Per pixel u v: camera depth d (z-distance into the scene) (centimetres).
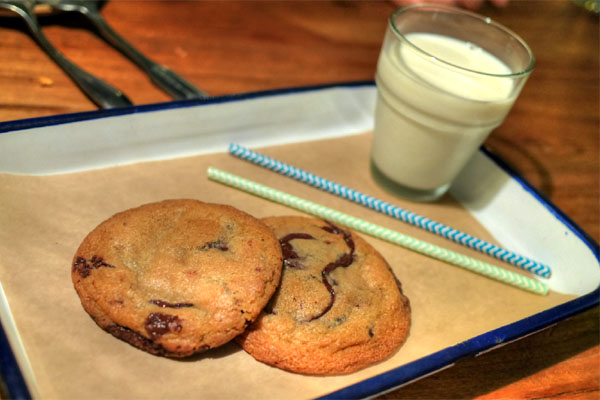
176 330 31
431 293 38
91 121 39
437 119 40
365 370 33
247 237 35
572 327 39
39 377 30
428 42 42
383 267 37
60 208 37
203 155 43
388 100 41
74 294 33
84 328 32
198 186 41
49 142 38
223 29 55
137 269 33
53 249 35
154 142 41
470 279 40
